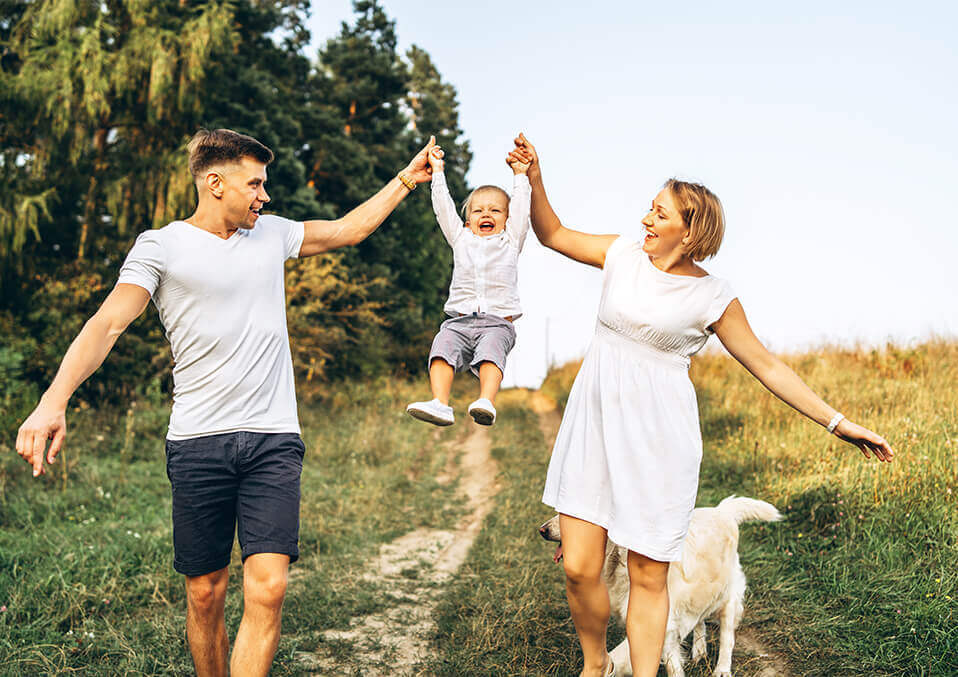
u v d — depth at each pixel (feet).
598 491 9.92
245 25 65.62
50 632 14.20
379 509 27.81
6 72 47.26
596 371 10.12
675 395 9.80
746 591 16.11
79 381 8.73
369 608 17.01
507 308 12.17
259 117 59.26
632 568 9.89
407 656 14.44
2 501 23.09
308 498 27.73
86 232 49.88
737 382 38.04
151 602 16.53
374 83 97.19
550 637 14.75
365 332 70.64
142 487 27.58
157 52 45.91
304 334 57.82
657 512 9.55
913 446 21.24
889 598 14.74
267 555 9.45
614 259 10.48
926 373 32.22
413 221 99.45
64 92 43.60
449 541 24.39
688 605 12.89
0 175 45.98
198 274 9.56
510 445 41.60
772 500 21.02
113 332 9.11
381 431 44.93
